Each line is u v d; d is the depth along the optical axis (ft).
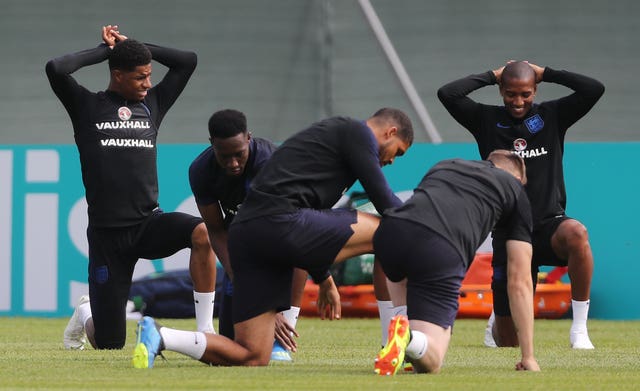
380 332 105.19
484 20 176.86
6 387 51.31
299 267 58.90
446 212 55.98
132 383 52.60
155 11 176.24
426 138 170.19
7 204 130.11
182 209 132.57
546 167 83.46
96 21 175.73
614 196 129.80
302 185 58.23
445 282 55.83
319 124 59.41
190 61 80.79
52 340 91.76
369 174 57.98
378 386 51.24
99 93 77.82
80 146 77.61
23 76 172.55
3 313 129.90
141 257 78.74
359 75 175.73
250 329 60.08
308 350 80.33
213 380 53.72
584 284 83.20
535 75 83.61
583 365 66.18
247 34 176.24
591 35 174.40
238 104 174.70
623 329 111.86
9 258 130.11
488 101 173.58
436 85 176.04
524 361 59.67
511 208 57.67
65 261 130.11
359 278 126.82
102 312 78.33
